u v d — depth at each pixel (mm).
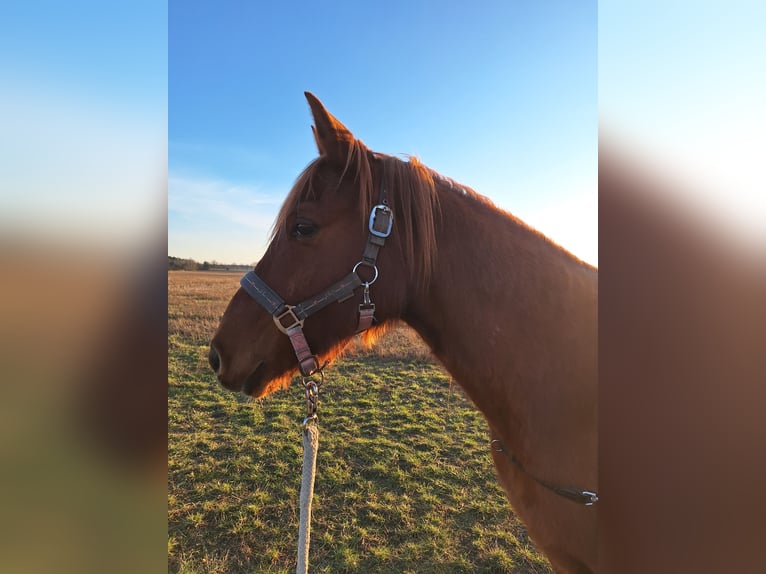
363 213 1136
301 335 1141
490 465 3246
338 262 1144
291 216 1171
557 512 1141
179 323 7273
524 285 1168
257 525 2537
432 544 2391
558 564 1207
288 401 4547
